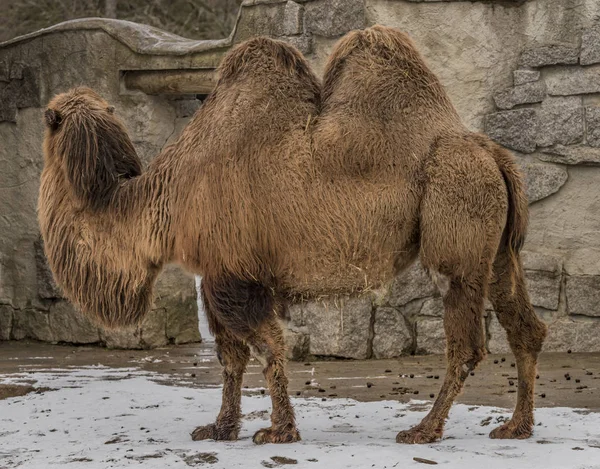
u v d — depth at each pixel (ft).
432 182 32.50
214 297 32.91
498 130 53.06
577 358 50.21
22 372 49.60
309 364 50.52
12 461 30.86
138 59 57.67
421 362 50.44
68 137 34.32
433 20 52.39
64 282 34.78
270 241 32.63
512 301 33.88
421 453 30.35
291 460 29.78
